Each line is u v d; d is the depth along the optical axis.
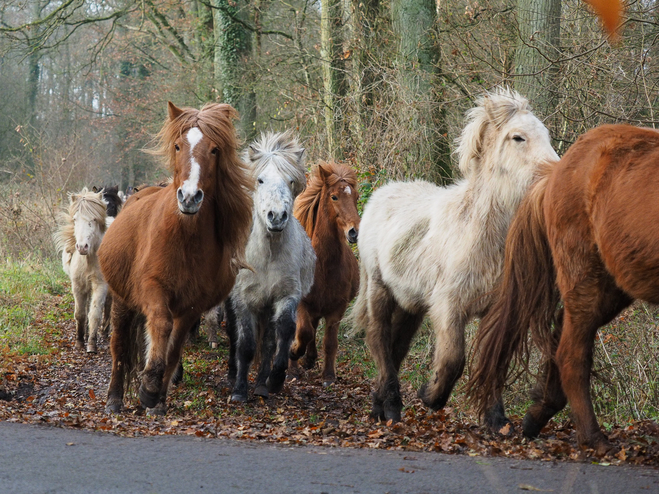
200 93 30.00
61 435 5.24
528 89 11.77
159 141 7.64
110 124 47.16
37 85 51.91
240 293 9.35
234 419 7.65
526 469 4.48
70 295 18.12
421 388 7.35
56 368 11.42
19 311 14.85
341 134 17.25
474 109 7.29
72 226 13.73
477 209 6.88
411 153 14.27
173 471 4.20
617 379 8.08
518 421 7.33
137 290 7.45
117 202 19.42
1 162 41.88
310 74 24.05
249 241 9.31
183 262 7.19
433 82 14.63
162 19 30.94
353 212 10.79
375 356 8.22
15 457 4.36
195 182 6.84
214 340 13.45
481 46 14.52
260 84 24.42
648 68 10.98
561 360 5.41
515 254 5.92
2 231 23.78
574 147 5.38
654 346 8.16
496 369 5.97
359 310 8.98
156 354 6.99
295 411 8.83
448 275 6.97
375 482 4.07
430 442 5.95
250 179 7.80
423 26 14.86
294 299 9.41
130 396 8.69
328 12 20.00
